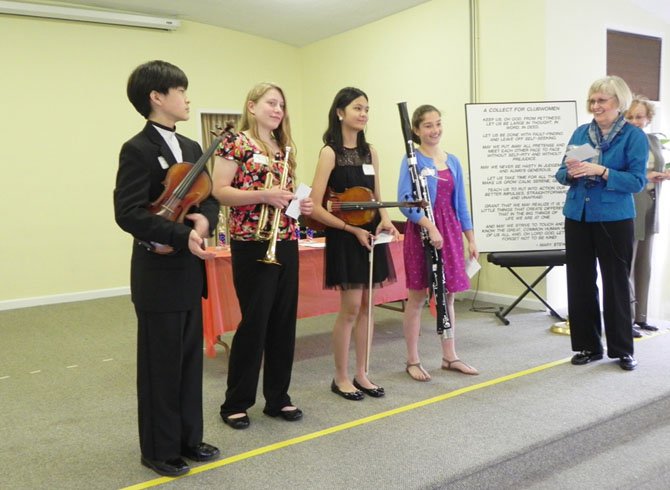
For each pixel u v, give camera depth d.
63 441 2.27
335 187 2.46
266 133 2.29
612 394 2.55
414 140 2.92
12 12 5.15
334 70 6.48
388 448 2.07
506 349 3.34
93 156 5.74
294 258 2.29
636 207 3.50
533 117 4.10
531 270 4.48
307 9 5.60
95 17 5.48
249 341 2.25
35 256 5.52
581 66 4.43
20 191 5.40
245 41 6.58
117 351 3.70
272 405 2.38
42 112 5.45
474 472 1.92
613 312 2.88
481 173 4.13
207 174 1.88
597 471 2.18
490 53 4.64
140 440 1.95
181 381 1.95
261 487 1.82
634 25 4.71
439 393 2.64
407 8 5.38
